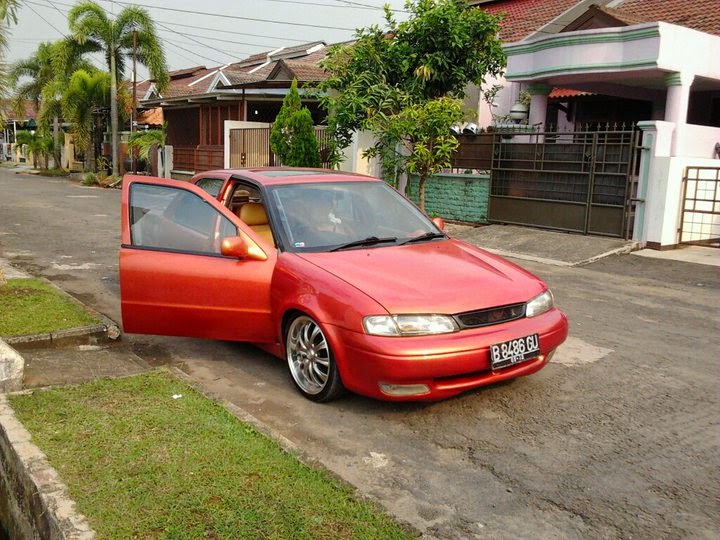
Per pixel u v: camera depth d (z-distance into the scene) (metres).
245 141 20.38
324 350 4.60
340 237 5.23
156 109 35.59
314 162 15.58
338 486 3.36
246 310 5.05
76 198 20.59
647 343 6.29
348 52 14.05
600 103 17.31
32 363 5.23
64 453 3.62
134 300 5.30
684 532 3.20
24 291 7.15
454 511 3.35
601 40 12.35
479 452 3.99
